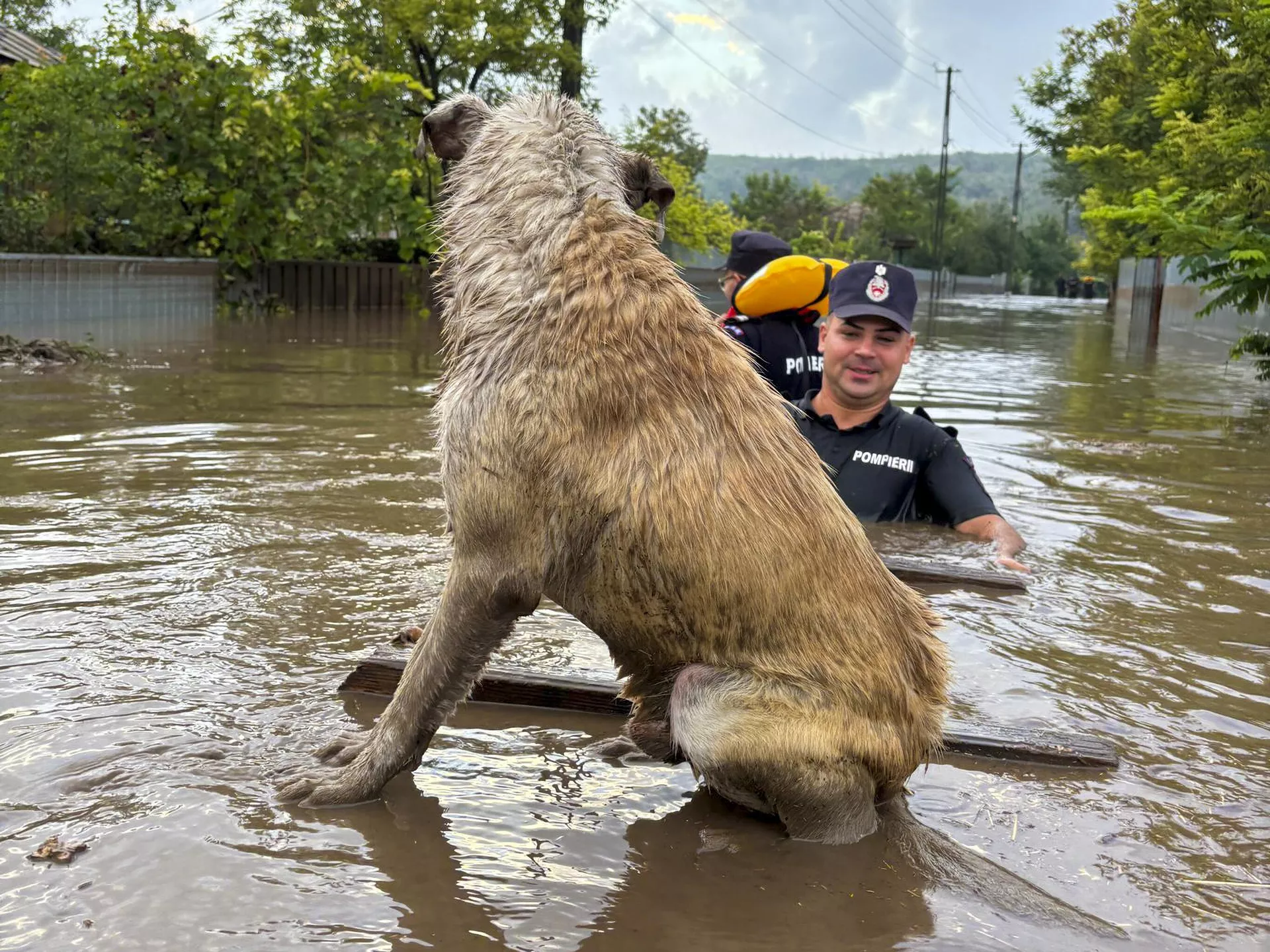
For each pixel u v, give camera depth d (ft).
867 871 8.36
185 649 12.09
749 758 8.83
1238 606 14.90
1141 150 88.33
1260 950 7.46
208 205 64.64
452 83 90.27
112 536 16.35
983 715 11.21
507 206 9.83
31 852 8.02
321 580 14.61
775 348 21.83
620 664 9.80
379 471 21.53
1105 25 107.86
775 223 278.26
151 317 55.16
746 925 7.57
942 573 15.65
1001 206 390.21
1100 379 45.80
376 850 8.36
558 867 8.25
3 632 12.29
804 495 9.21
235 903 7.49
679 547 8.94
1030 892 8.12
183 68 62.23
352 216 68.18
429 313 67.51
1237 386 43.60
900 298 18.24
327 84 68.74
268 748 9.90
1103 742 10.52
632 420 9.07
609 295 9.27
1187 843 8.91
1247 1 50.34
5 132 53.47
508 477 9.27
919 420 19.24
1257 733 11.00
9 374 34.01
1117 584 15.78
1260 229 43.68
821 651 8.99
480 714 11.30
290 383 34.63
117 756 9.55
